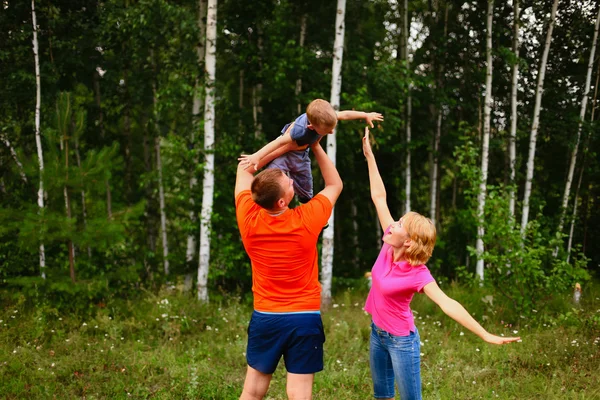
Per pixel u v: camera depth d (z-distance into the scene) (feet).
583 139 40.42
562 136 39.50
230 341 21.36
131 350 19.61
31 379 16.21
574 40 39.91
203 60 30.94
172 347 20.29
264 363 8.70
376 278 9.85
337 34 30.19
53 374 16.56
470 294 27.89
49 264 31.55
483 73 39.63
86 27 32.63
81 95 41.04
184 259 37.50
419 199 52.80
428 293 8.96
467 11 40.40
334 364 18.03
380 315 9.81
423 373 16.85
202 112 34.27
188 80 31.32
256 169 9.22
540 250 24.54
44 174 22.82
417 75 39.04
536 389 15.64
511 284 25.22
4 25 30.45
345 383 16.16
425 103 42.19
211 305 26.63
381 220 10.50
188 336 21.79
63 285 22.90
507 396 14.97
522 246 25.63
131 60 37.29
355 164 47.93
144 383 16.37
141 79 38.63
